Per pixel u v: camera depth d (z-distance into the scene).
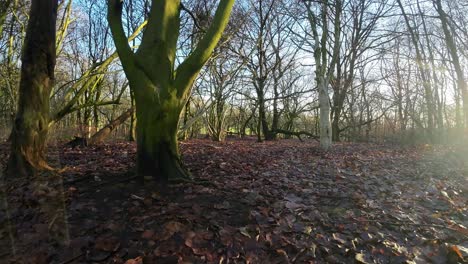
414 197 4.96
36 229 3.14
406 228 3.76
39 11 4.91
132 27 15.16
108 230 3.41
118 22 4.95
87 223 3.53
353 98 25.83
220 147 12.40
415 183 5.85
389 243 3.39
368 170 7.09
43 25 4.93
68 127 18.12
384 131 27.47
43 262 2.81
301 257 3.12
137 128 5.08
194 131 26.59
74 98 11.66
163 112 4.94
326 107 11.28
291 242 3.34
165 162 5.02
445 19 14.53
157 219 3.67
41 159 4.63
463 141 15.01
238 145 14.17
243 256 3.09
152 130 4.97
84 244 3.10
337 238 3.46
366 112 29.36
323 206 4.46
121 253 3.01
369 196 4.99
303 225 3.74
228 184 5.19
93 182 5.00
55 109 11.06
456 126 19.30
